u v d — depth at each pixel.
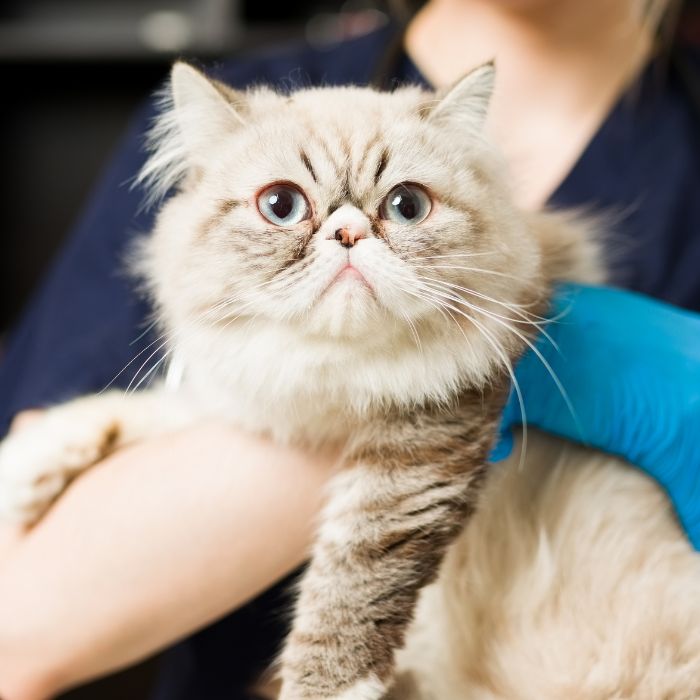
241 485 1.07
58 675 1.07
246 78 1.70
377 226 1.01
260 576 1.08
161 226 1.17
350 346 1.02
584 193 1.58
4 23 3.32
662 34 1.65
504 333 1.08
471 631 1.16
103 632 1.05
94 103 3.47
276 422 1.10
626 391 1.13
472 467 1.07
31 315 1.63
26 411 1.43
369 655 1.01
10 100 3.44
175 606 1.06
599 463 1.19
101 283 1.52
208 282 1.04
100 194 1.62
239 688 1.46
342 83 1.70
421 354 1.05
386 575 1.02
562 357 1.14
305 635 1.02
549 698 1.07
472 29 1.69
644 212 1.56
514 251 1.11
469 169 1.12
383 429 1.07
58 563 1.07
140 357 1.43
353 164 1.03
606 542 1.14
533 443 1.22
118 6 3.33
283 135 1.06
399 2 1.79
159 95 1.33
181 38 3.19
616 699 1.05
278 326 1.02
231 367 1.07
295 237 1.00
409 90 1.24
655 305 1.25
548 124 1.66
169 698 1.56
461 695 1.13
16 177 3.50
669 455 1.13
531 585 1.14
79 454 1.22
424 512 1.04
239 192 1.04
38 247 3.55
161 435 1.25
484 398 1.08
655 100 1.64
